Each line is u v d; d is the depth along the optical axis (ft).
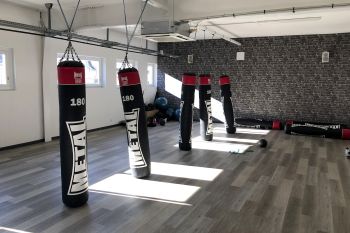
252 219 10.37
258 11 16.19
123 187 13.16
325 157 18.49
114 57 28.30
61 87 10.51
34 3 18.62
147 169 14.28
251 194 12.54
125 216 10.50
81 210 10.90
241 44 30.50
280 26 23.52
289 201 11.89
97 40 20.81
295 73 28.68
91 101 26.02
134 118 13.73
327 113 27.91
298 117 29.01
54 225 9.80
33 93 20.92
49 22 18.90
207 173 15.14
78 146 10.83
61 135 10.79
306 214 10.80
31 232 9.37
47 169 15.51
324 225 10.02
